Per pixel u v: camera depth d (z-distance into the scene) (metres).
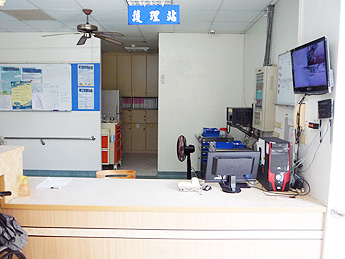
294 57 2.46
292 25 3.25
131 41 6.38
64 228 2.21
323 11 2.22
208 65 5.55
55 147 5.48
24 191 2.35
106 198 2.32
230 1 3.74
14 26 5.01
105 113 7.20
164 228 2.20
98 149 5.45
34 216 2.21
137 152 8.11
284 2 3.50
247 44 5.25
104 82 7.94
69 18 4.58
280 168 2.49
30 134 5.46
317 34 2.31
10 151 2.25
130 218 2.20
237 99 5.61
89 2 3.80
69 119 5.42
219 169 2.47
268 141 2.53
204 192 2.48
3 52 5.32
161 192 2.47
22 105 5.36
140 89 7.96
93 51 5.28
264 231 2.20
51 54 5.31
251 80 4.98
